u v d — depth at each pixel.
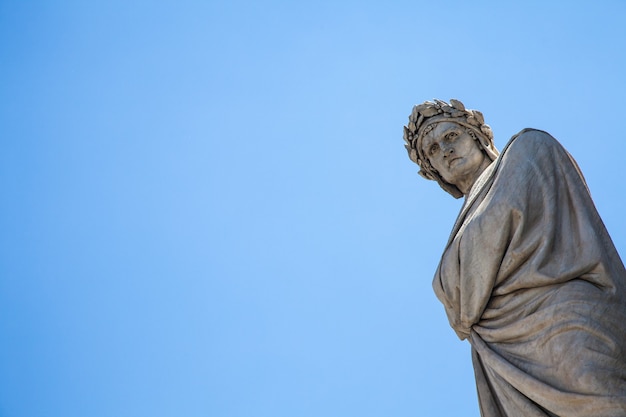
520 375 24.73
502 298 26.34
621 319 24.91
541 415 24.33
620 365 24.05
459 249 27.30
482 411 26.59
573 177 27.28
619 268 26.12
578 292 25.05
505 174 27.50
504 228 26.69
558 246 26.27
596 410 23.45
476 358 27.16
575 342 24.28
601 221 26.80
